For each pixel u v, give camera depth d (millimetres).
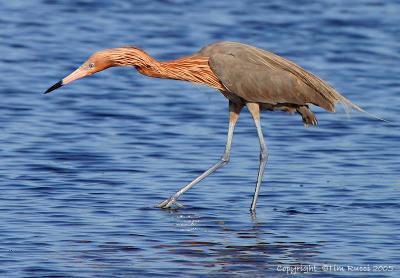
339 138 19234
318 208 14500
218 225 13594
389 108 21734
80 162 16953
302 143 18812
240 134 19516
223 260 11984
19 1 31438
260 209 14453
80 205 14391
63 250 12273
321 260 12039
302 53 26516
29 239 12703
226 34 28156
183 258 12047
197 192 15359
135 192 15227
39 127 19531
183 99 22453
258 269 11656
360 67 25359
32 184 15453
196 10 31031
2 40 26891
